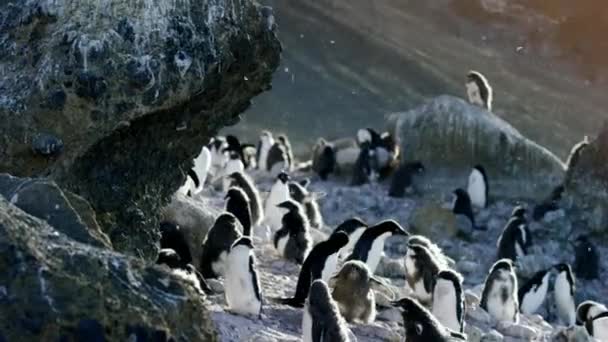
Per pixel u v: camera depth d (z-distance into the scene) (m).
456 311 18.67
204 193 31.77
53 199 12.20
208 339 11.29
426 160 36.72
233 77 17.39
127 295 10.84
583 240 30.62
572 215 33.53
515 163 36.22
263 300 18.00
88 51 15.81
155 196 17.61
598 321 22.94
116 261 11.09
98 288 10.71
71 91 15.81
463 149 36.47
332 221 33.62
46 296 10.47
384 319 18.66
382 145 37.94
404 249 28.53
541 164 36.25
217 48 16.67
